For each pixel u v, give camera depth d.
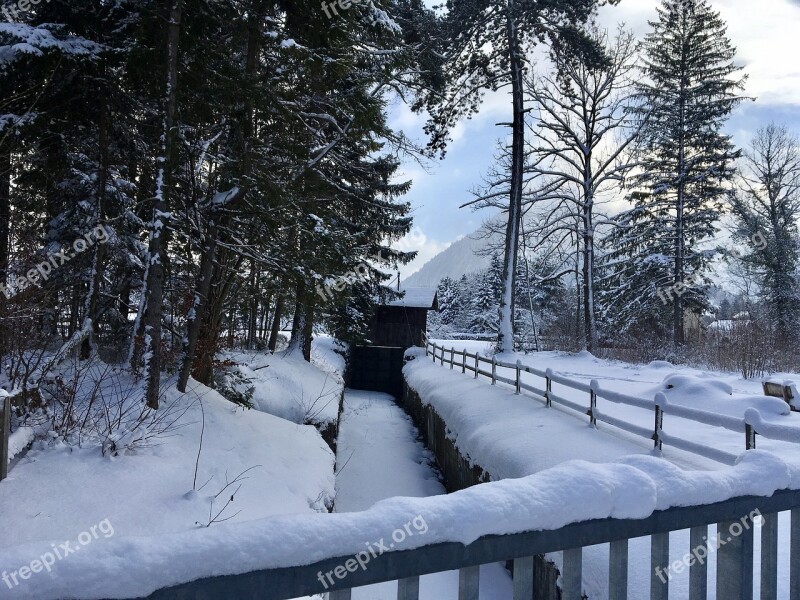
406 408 22.88
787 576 3.81
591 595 4.05
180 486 5.84
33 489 4.98
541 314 48.84
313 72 9.45
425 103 19.28
